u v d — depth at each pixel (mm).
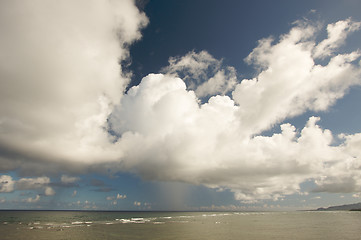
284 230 54000
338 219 91125
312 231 51469
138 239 41000
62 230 53625
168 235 45938
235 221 86438
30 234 46625
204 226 65250
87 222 80875
